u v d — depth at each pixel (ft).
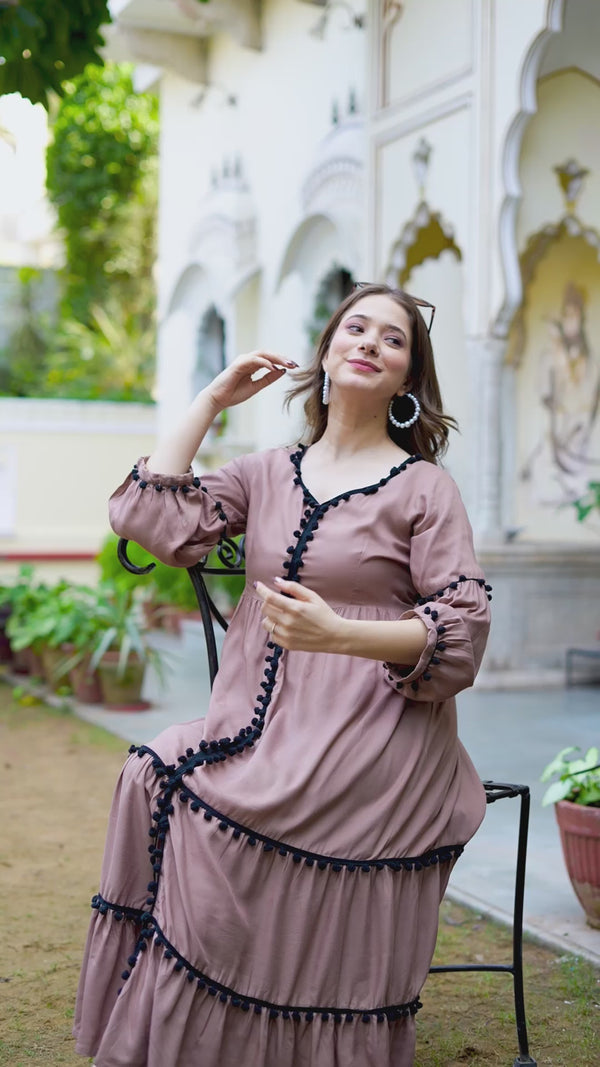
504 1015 9.78
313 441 8.93
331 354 8.32
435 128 26.14
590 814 11.25
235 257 36.88
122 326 62.28
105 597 26.11
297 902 7.22
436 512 7.91
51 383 60.85
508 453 29.22
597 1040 9.32
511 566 26.55
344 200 30.89
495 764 18.92
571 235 27.20
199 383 42.19
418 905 7.54
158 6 37.19
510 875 13.52
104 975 7.66
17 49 16.53
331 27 31.83
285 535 8.10
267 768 7.39
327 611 7.08
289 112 34.50
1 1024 9.52
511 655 26.71
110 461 49.32
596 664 27.35
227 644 8.20
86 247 62.80
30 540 48.21
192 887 7.20
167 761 7.68
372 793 7.41
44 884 13.41
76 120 61.05
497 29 24.27
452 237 28.12
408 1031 7.47
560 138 25.76
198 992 7.13
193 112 41.68
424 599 7.82
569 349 29.94
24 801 17.46
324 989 7.20
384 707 7.59
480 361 25.67
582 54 25.18
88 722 23.86
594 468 30.40
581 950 11.02
